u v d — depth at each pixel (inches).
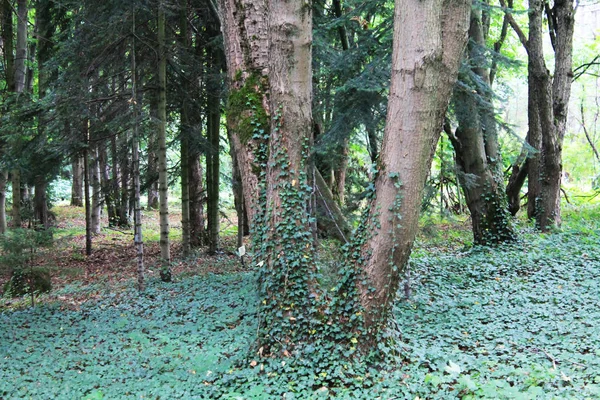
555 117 550.9
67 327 319.3
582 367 189.8
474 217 486.0
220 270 491.5
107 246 696.4
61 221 914.1
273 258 207.2
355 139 471.8
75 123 463.2
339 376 186.9
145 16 451.5
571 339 225.8
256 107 221.9
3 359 250.1
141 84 481.4
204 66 506.9
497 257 417.7
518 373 185.5
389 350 198.8
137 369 225.3
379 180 193.5
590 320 250.1
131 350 258.4
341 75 394.0
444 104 186.4
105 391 198.1
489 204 476.4
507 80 857.5
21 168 478.0
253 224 219.5
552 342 224.7
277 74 205.2
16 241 366.3
